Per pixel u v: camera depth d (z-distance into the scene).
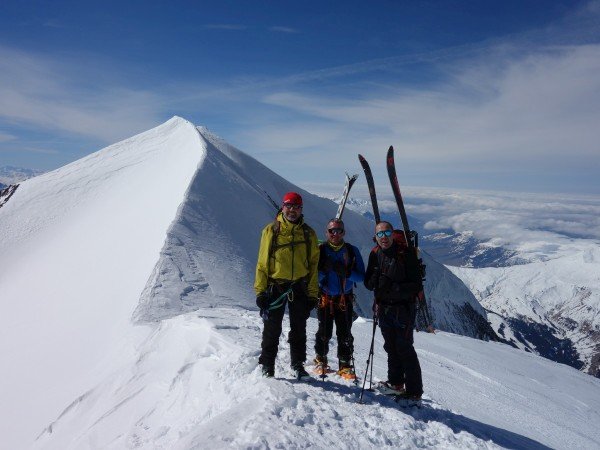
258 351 7.02
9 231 41.94
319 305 6.61
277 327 6.06
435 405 6.44
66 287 24.31
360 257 6.50
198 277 18.88
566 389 14.24
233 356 6.99
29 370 13.70
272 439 4.24
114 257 26.14
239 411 4.85
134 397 7.55
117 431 6.77
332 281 6.48
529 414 8.93
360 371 7.44
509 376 13.17
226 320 9.43
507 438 6.23
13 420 10.57
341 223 6.31
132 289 18.12
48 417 9.84
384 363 9.09
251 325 9.21
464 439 5.20
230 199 37.34
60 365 13.36
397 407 5.84
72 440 7.28
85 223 39.16
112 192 46.59
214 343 7.86
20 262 35.91
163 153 54.28
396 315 5.84
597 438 8.75
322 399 5.53
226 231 29.25
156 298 15.87
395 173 7.70
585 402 13.01
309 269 6.09
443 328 61.03
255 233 34.03
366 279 6.10
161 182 42.81
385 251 5.91
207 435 4.26
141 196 40.91
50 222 43.19
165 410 6.68
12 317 22.12
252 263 25.58
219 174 42.12
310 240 6.05
